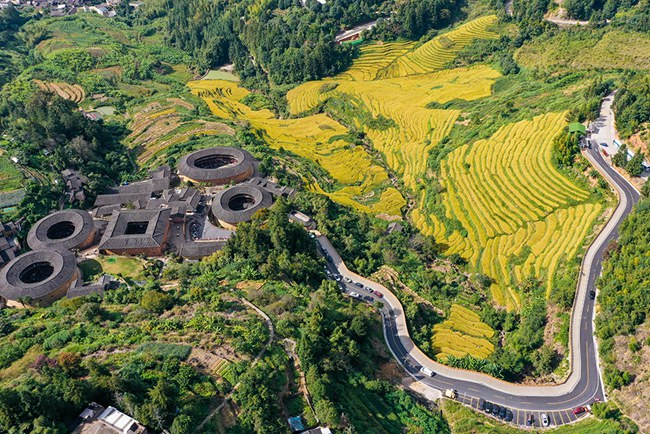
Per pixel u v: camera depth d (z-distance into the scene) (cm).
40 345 8012
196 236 12850
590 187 12706
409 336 10012
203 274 10606
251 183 14625
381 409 8081
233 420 6756
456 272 12088
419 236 13250
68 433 6097
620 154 12550
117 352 7688
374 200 15362
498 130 15900
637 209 10781
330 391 7688
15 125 15850
